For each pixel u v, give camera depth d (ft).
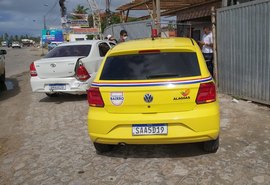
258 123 20.30
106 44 34.47
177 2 50.08
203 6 52.16
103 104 14.60
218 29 28.53
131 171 14.58
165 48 14.89
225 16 27.50
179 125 13.97
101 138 14.74
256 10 24.13
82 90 28.99
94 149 17.44
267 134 18.30
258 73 24.43
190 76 14.11
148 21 47.78
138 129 14.17
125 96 14.23
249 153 15.79
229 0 37.14
